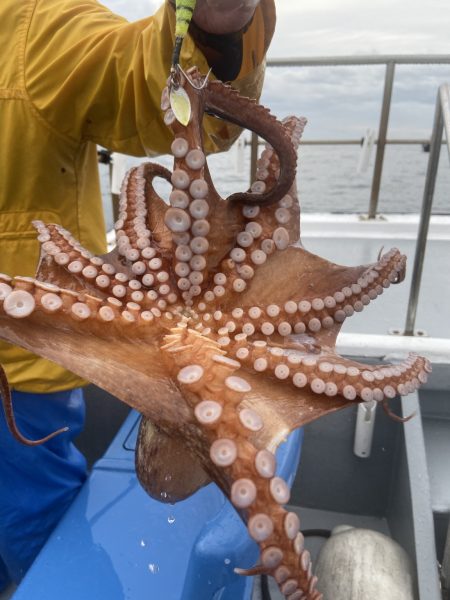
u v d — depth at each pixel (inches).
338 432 111.0
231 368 32.3
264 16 58.0
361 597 82.8
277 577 28.8
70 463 101.6
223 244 50.6
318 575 89.7
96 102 79.9
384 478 112.2
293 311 50.0
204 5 51.9
